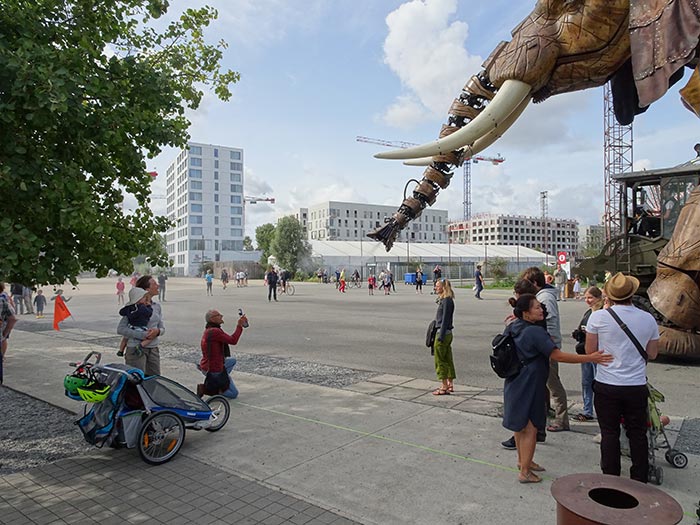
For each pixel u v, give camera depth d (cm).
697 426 541
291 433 533
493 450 475
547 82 638
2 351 760
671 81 566
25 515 365
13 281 417
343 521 347
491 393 697
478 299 2636
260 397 679
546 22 617
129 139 500
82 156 453
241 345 1154
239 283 4628
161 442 465
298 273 5656
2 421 605
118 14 485
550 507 360
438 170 753
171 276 9412
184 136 551
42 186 396
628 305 384
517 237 16950
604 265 1166
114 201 522
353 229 14275
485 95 690
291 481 413
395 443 497
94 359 997
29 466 462
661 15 482
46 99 357
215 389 616
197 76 675
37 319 1817
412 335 1309
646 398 374
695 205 820
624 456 432
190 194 10131
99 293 3609
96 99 453
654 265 1077
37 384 786
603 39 586
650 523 202
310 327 1483
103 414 462
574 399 665
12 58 354
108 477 430
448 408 621
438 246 6800
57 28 442
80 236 460
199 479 422
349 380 787
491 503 368
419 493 386
